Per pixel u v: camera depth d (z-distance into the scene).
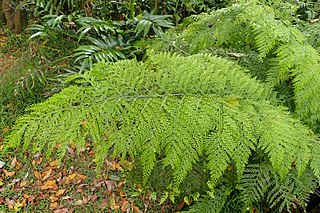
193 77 1.06
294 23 1.56
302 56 1.17
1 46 3.35
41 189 2.36
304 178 1.35
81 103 0.96
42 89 2.80
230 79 1.11
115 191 2.34
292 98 1.33
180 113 0.97
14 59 3.20
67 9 3.39
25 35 3.44
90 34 3.02
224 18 1.44
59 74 2.82
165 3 3.08
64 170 2.46
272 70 1.28
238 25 1.41
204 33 1.48
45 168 2.46
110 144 0.93
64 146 0.90
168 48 1.62
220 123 0.98
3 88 2.81
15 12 3.46
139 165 1.74
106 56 2.55
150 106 0.98
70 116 0.93
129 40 2.82
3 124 2.65
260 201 1.69
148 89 1.03
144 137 0.94
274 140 0.98
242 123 1.00
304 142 1.05
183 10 3.15
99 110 0.95
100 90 0.99
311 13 2.26
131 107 0.97
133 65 1.08
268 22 1.26
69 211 2.26
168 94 1.02
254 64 1.42
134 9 3.08
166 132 0.94
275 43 1.28
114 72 1.05
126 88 1.01
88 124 0.93
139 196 2.29
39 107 0.94
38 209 2.26
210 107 1.00
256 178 1.39
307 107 1.21
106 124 0.94
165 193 1.82
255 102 1.07
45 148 2.53
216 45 1.54
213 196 1.55
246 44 1.50
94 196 2.33
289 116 1.12
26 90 2.78
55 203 2.29
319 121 1.31
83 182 2.40
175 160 0.94
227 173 1.55
